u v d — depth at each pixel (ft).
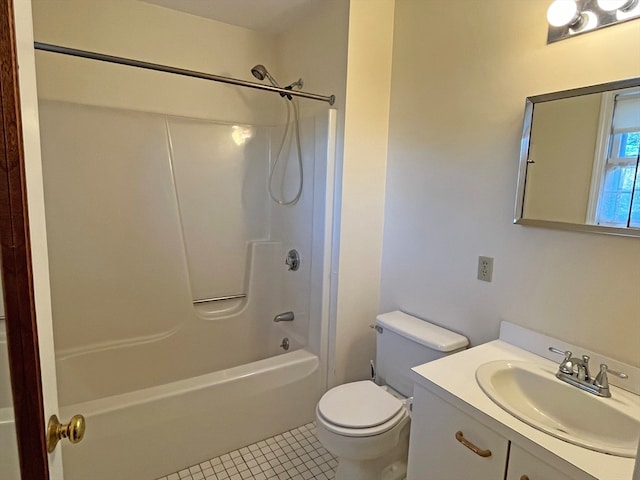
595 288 4.33
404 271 6.92
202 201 8.27
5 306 1.84
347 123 6.61
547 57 4.63
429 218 6.37
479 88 5.45
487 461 3.70
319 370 7.24
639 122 3.87
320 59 7.17
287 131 8.27
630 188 3.96
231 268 8.73
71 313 6.97
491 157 5.36
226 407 6.26
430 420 4.31
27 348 1.91
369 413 5.19
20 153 1.77
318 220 7.18
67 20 6.64
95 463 5.25
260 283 8.80
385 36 6.78
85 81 6.89
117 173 7.22
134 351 7.45
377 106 6.89
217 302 8.58
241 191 8.73
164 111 7.70
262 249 8.77
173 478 5.83
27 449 1.99
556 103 4.53
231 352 8.52
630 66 3.93
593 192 4.25
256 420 6.62
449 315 6.12
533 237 4.91
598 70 4.18
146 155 7.47
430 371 4.44
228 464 6.16
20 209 1.81
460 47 5.67
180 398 5.84
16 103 1.73
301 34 7.75
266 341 8.96
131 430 5.47
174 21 7.57
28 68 1.97
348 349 7.33
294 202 8.09
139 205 7.44
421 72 6.34
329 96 6.91
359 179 6.92
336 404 5.39
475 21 5.44
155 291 7.66
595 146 4.21
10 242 1.81
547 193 4.67
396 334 6.23
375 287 7.48
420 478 4.53
